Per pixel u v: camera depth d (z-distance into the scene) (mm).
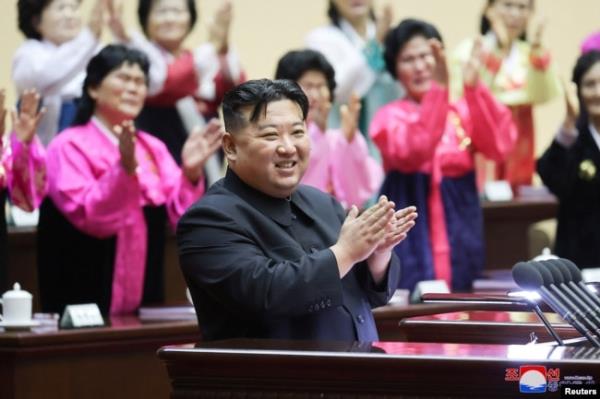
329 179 14469
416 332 8164
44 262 12805
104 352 11070
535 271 6938
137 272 12734
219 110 16234
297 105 7719
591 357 6090
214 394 6527
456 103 15172
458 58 18062
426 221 14648
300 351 6391
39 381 10633
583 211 15555
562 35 21828
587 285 7828
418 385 6191
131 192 12453
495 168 17828
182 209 13203
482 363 6059
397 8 21031
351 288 7824
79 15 14984
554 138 15586
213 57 15680
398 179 14648
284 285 7188
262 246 7570
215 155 15945
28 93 12250
